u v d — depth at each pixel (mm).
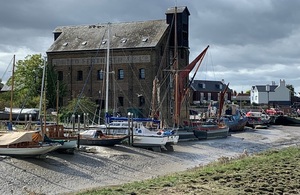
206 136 64562
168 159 43750
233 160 34125
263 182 22641
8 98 82938
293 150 38875
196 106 109375
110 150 44719
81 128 53312
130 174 35406
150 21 85500
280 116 104250
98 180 32531
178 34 84312
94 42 85000
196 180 23375
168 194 19766
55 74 83625
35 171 32750
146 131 49844
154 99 65562
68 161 37188
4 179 30031
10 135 37000
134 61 80688
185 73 65500
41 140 37812
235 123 81688
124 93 81062
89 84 83625
